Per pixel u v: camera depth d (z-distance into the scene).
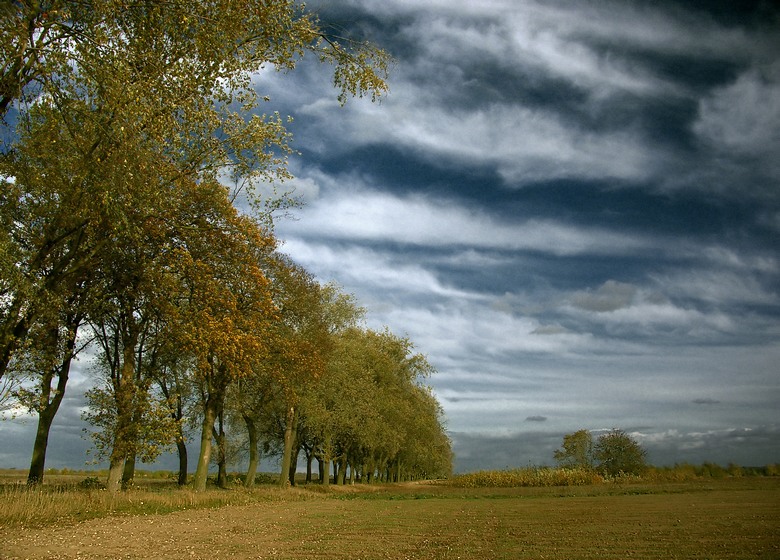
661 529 16.14
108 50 15.41
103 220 19.81
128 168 16.95
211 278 28.61
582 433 55.72
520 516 21.92
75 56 15.45
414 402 67.69
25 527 18.25
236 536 17.09
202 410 38.72
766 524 16.42
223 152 21.78
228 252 29.83
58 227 20.19
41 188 19.83
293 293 39.31
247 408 40.31
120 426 27.73
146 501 25.98
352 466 67.44
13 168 19.64
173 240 27.73
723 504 23.72
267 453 54.59
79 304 27.09
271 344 34.34
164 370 35.88
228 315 29.34
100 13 14.62
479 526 18.83
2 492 22.62
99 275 27.09
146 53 16.08
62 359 27.50
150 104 16.95
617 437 54.50
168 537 16.89
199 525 19.98
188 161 21.28
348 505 29.92
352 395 50.19
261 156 22.42
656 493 33.78
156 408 27.92
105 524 19.75
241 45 17.62
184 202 26.59
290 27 18.08
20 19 13.91
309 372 36.97
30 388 24.64
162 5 15.41
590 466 54.16
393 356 63.91
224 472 46.19
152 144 17.88
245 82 18.86
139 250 26.59
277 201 29.95
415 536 16.62
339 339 49.97
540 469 53.53
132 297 28.48
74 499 23.44
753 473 50.22
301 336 39.72
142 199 19.62
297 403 42.41
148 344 32.44
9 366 23.09
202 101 18.47
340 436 55.38
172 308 27.59
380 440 56.97
